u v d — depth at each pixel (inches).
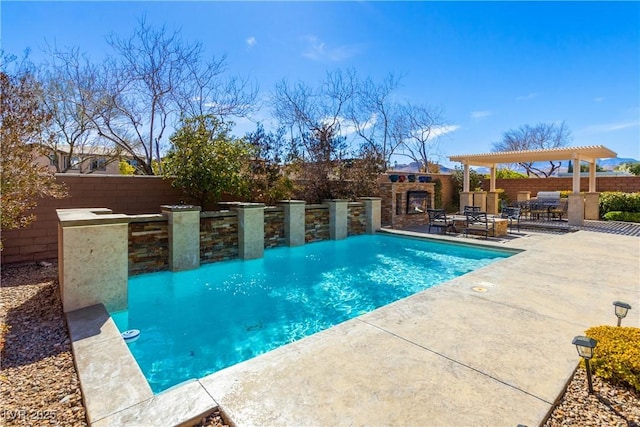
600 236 366.0
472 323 133.5
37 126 204.4
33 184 197.2
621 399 87.0
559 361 103.5
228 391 88.7
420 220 517.3
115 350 111.2
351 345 114.9
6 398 86.7
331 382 92.4
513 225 478.3
